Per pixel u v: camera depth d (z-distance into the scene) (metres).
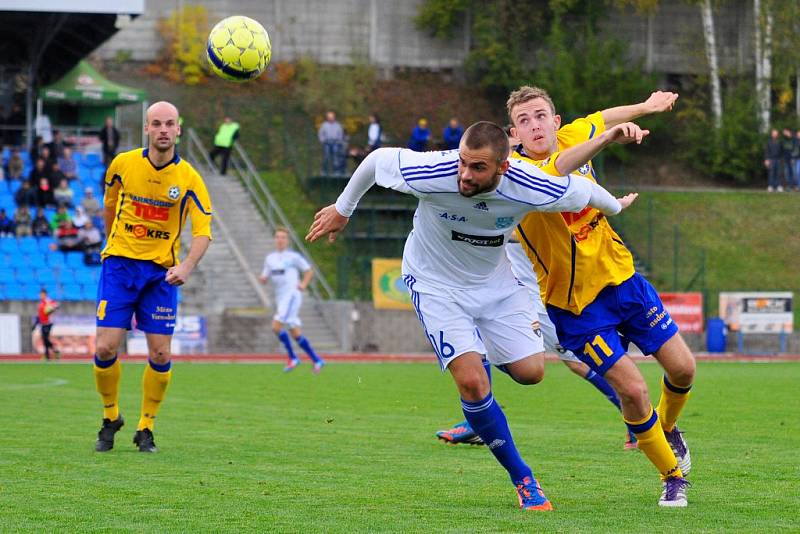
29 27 82.25
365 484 19.30
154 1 112.50
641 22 120.38
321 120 108.81
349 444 25.52
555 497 18.00
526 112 18.48
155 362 24.14
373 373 56.16
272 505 17.03
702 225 96.56
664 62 120.56
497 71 115.12
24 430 28.22
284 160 102.81
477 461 22.42
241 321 76.00
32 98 88.69
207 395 41.28
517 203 16.27
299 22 115.81
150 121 23.91
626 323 18.16
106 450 24.12
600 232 17.80
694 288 89.56
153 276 24.19
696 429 29.48
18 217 77.06
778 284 90.81
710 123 112.69
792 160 104.00
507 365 18.28
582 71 113.75
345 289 82.44
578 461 22.59
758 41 113.12
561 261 17.73
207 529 15.00
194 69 110.38
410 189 16.48
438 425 30.25
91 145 90.31
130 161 24.09
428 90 116.06
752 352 83.44
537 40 118.62
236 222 87.94
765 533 14.63
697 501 17.53
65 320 71.62
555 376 53.84
